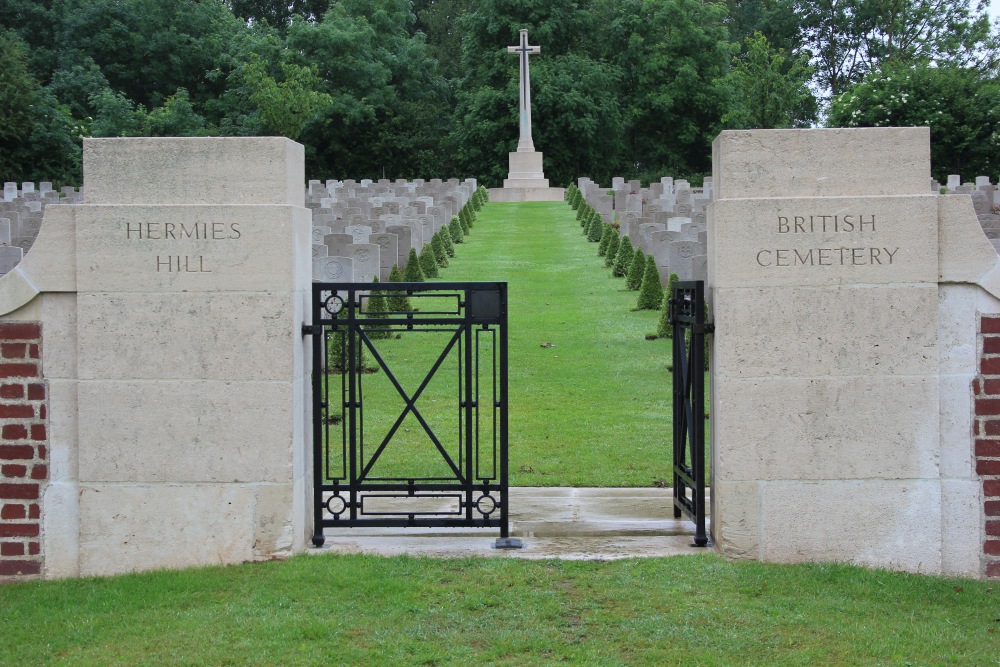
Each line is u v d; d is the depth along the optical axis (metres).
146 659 4.80
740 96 57.09
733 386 6.11
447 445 9.88
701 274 15.09
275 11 73.31
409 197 36.06
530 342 15.17
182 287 6.13
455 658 4.82
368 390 12.31
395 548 6.49
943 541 6.09
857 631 5.05
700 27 60.69
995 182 44.09
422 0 75.38
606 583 5.73
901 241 6.02
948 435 6.07
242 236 6.11
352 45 58.50
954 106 44.66
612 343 15.03
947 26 59.94
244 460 6.17
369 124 58.94
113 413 6.18
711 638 4.98
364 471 6.59
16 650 4.95
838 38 67.25
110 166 6.16
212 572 5.97
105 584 5.93
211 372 6.15
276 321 6.13
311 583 5.74
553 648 4.91
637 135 62.00
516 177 47.69
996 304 6.03
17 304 6.18
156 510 6.19
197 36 63.81
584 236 29.44
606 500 7.91
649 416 11.07
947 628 5.14
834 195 6.07
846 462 6.08
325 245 18.23
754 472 6.12
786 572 5.86
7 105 48.50
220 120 59.66
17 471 6.24
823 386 6.07
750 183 6.08
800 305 6.05
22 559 6.24
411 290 6.50
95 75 56.88
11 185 40.59
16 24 61.38
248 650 4.88
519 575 5.87
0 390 6.21
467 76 61.16
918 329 6.03
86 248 6.13
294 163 6.35
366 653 4.87
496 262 23.69
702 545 6.50
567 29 60.34
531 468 9.01
